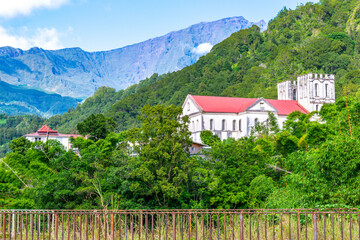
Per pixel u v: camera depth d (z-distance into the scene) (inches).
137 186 1592.0
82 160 1708.9
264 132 3203.7
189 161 1761.8
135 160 1717.5
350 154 1060.5
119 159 1733.5
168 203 1695.4
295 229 798.5
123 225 1059.9
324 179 1089.4
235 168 1931.6
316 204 1055.0
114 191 1658.5
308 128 2187.5
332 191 1073.5
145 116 1940.2
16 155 1952.5
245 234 791.7
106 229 750.5
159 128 1808.6
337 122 1542.8
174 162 1759.4
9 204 1610.5
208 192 1752.0
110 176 1637.6
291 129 2568.9
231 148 2004.2
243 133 3863.2
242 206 1779.0
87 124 2652.6
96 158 1727.4
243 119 3870.6
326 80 4475.9
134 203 1600.6
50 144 1961.1
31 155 1932.8
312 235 761.6
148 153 1736.0
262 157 2068.2
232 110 3946.9
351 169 1061.8
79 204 1573.6
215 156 1999.3
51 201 1588.3
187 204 1728.6
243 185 1835.6
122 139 2142.0
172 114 1860.2
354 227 773.9
